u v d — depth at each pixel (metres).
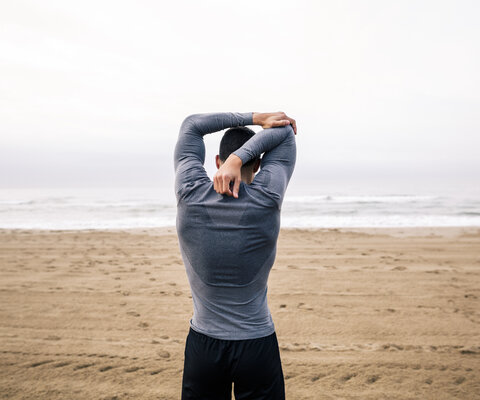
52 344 3.82
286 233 13.04
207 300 1.40
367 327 4.27
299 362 3.40
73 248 10.17
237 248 1.32
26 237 12.42
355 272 7.06
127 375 3.16
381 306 5.04
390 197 42.41
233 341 1.37
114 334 4.11
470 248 9.73
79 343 3.85
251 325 1.39
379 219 18.34
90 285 6.23
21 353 3.60
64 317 4.66
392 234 12.80
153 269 7.52
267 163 1.41
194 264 1.38
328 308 4.95
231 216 1.31
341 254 9.00
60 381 3.06
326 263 7.94
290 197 43.97
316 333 4.10
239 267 1.34
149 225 16.66
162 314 4.79
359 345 3.78
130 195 59.44
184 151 1.47
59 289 5.95
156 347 3.76
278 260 8.27
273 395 1.42
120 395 2.85
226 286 1.36
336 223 16.73
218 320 1.39
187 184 1.38
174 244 10.91
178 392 2.90
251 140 1.34
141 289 5.98
